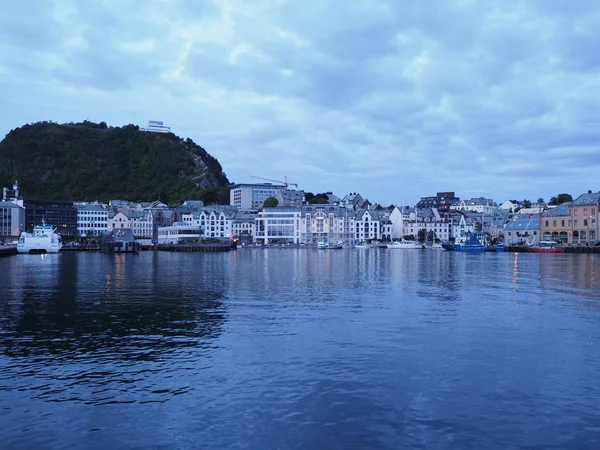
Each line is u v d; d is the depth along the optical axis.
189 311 43.66
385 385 24.11
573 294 55.16
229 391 23.38
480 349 30.39
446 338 33.19
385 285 65.12
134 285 65.12
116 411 21.16
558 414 20.83
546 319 39.78
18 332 34.91
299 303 48.41
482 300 50.38
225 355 29.14
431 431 19.34
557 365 27.14
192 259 143.75
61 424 19.97
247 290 59.31
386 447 18.14
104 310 44.03
